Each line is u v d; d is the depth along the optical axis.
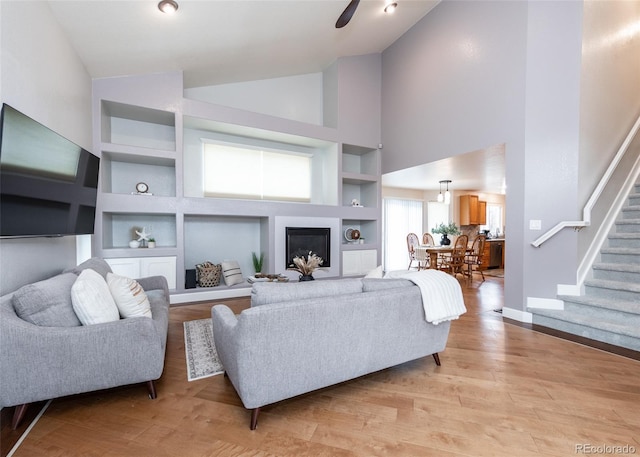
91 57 3.19
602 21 3.45
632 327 2.66
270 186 5.16
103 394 1.89
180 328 3.10
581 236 3.26
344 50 5.09
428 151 4.65
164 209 3.94
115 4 2.59
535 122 3.33
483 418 1.67
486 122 3.79
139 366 1.75
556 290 3.29
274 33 3.85
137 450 1.42
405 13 4.53
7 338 1.48
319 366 1.70
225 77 4.72
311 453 1.41
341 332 1.74
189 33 3.29
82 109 3.23
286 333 1.56
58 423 1.61
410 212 8.08
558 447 1.45
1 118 1.62
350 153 6.08
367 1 3.94
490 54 3.73
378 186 5.71
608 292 3.09
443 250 5.90
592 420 1.65
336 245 5.24
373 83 5.61
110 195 3.68
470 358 2.45
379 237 5.73
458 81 4.16
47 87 2.40
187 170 4.61
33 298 1.61
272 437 1.52
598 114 3.43
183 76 4.32
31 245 2.14
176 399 1.85
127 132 4.24
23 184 1.81
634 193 3.87
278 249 4.73
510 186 3.52
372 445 1.46
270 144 5.23
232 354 1.60
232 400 1.84
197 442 1.48
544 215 3.31
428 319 2.04
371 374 2.18
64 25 2.66
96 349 1.64
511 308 3.52
